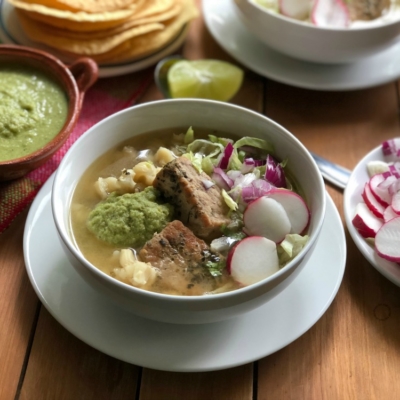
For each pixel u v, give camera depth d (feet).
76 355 1.51
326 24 2.06
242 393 1.47
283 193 1.53
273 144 1.65
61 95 1.88
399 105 2.09
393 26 1.96
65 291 1.52
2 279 1.61
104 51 1.98
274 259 1.47
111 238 1.50
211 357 1.44
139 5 2.05
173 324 1.48
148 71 2.11
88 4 1.99
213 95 2.01
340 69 2.09
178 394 1.47
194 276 1.46
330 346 1.55
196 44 2.23
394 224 1.62
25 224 1.62
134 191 1.59
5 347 1.51
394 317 1.60
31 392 1.45
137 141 1.70
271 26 1.99
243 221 1.54
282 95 2.09
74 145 1.56
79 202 1.58
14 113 1.80
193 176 1.56
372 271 1.67
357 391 1.48
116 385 1.48
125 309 1.44
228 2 2.27
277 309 1.51
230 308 1.37
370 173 1.79
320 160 1.88
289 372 1.50
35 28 2.01
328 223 1.65
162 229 1.52
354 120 2.04
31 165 1.70
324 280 1.56
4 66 1.92
